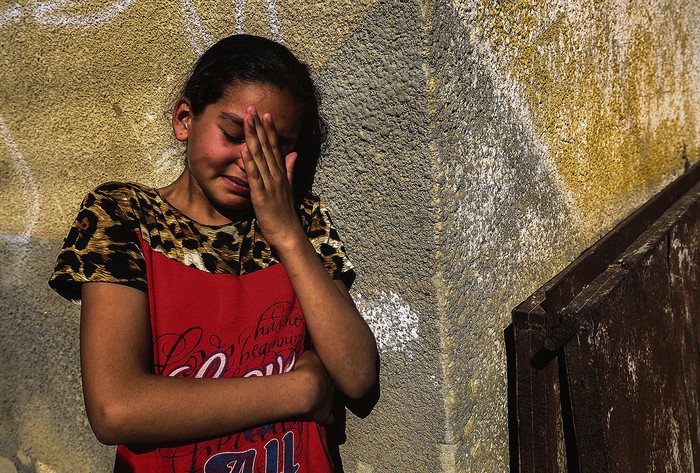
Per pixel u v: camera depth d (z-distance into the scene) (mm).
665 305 1528
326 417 1161
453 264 1157
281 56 1033
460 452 1238
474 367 1249
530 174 1336
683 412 1512
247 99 991
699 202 1908
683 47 1982
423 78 1038
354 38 1097
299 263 1059
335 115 1165
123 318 946
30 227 1642
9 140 1594
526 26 1239
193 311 1025
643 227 1677
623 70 1646
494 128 1203
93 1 1384
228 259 1065
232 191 1039
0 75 1543
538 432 1232
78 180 1554
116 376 925
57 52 1465
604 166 1631
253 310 1074
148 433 940
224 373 1057
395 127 1097
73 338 1630
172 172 1420
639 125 1789
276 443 1112
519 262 1344
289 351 1119
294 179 1271
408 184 1112
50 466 1796
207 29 1269
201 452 1054
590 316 1142
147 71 1378
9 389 1794
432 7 1015
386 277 1198
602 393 1137
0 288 1722
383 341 1244
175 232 1043
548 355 1207
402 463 1287
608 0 1510
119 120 1451
